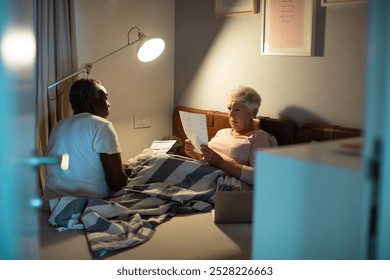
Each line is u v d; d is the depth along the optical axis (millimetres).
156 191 2582
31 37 1226
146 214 2400
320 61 2883
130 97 3682
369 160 930
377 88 913
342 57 2771
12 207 881
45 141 3174
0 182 841
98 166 2605
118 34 3551
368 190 935
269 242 1094
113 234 2143
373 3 893
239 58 3363
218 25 3482
